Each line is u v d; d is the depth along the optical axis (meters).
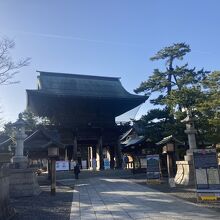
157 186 23.14
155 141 35.75
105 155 58.19
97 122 46.94
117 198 17.75
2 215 11.17
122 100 45.56
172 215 11.80
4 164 12.16
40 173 39.62
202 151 15.00
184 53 37.97
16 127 23.97
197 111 28.33
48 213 13.48
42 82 47.22
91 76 52.41
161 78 36.78
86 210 14.05
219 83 27.52
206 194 14.60
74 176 36.34
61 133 45.59
